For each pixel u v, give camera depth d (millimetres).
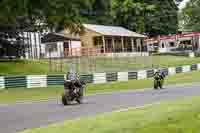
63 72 68500
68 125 16750
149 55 120188
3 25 68438
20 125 20719
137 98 34375
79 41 110562
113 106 28078
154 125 13641
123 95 39312
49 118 22969
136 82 61469
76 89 31609
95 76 60250
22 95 44969
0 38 76188
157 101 30094
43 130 16562
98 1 133875
